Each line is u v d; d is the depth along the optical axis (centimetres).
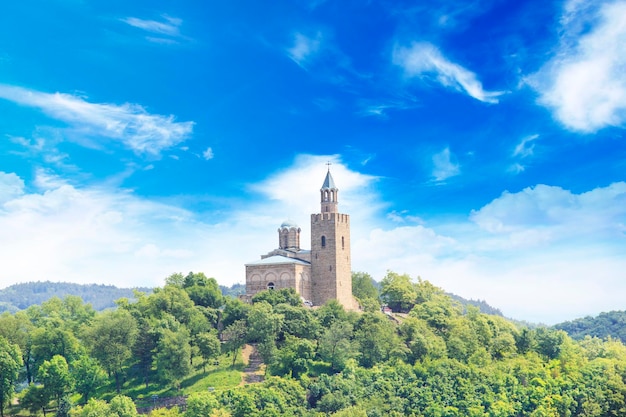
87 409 19838
